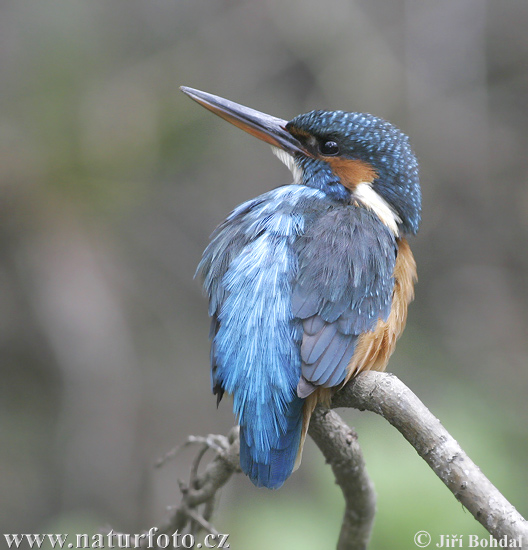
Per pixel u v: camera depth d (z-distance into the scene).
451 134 13.57
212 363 5.92
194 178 13.41
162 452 12.54
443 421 9.07
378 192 6.54
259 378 5.42
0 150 12.32
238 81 13.42
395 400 4.75
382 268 5.88
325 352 5.43
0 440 12.20
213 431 12.91
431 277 14.35
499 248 14.20
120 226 12.91
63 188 12.48
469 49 13.51
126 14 13.36
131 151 12.59
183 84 13.08
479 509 4.29
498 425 10.24
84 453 12.13
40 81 12.65
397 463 7.00
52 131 12.44
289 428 5.38
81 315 12.26
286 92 13.49
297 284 5.59
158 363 12.93
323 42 13.22
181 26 13.46
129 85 12.91
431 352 13.78
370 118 6.68
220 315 5.69
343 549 6.39
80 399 12.18
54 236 12.45
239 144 13.42
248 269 5.68
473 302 14.05
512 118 14.06
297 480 12.05
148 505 12.16
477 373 13.33
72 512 11.98
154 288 13.12
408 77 13.32
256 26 13.47
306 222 5.96
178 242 13.30
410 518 6.77
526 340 13.81
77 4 13.16
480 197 14.09
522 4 14.06
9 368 12.40
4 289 12.37
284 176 13.51
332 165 6.59
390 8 13.39
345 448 5.68
